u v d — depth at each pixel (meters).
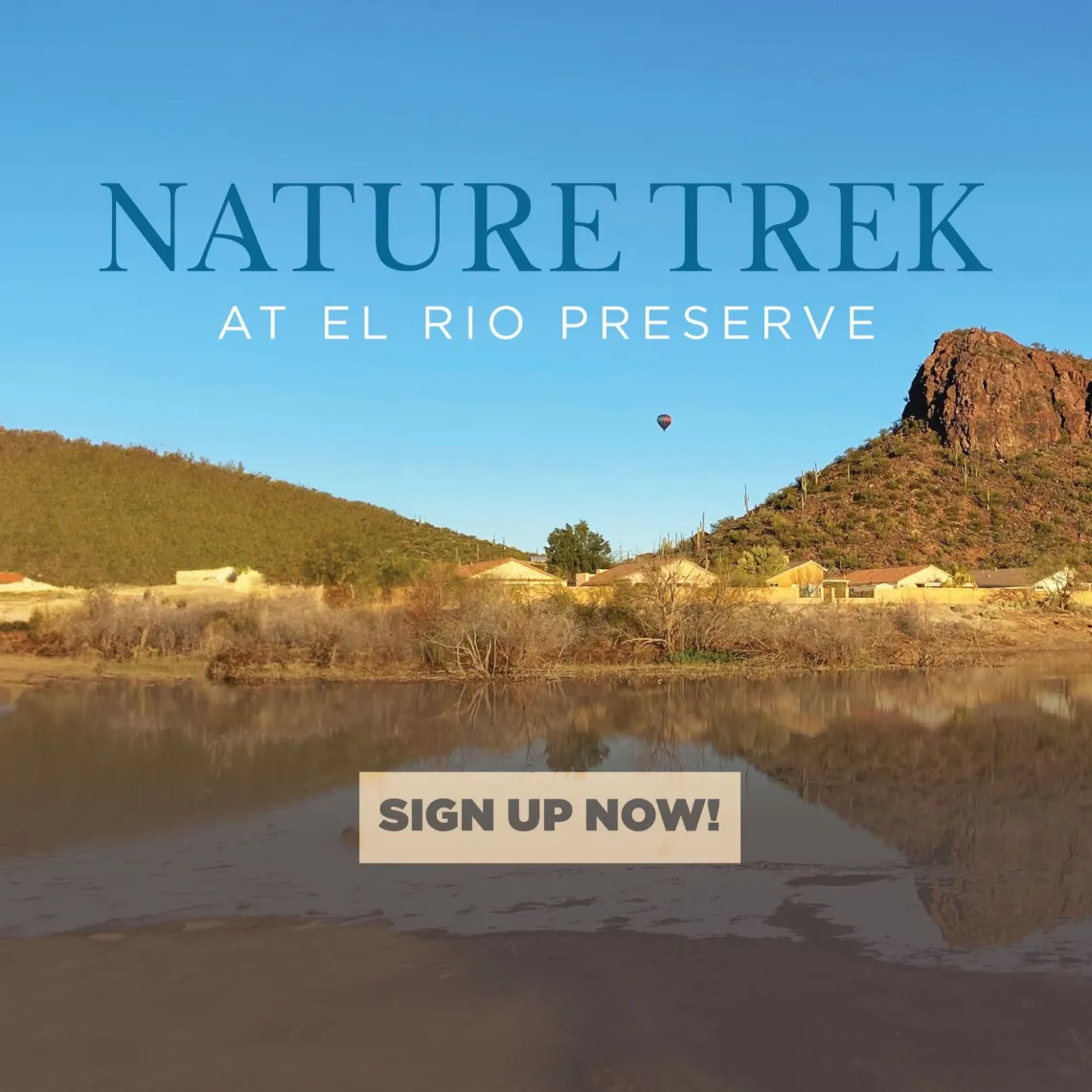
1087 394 145.88
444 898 12.63
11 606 55.78
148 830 15.78
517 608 42.22
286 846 14.91
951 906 12.40
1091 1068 8.41
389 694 34.22
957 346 153.75
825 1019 9.27
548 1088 8.11
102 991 9.81
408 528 133.88
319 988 9.94
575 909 12.26
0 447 129.00
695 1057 8.60
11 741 23.81
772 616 46.91
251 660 40.19
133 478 128.12
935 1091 8.06
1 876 13.39
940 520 122.56
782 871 13.86
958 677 40.91
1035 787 19.47
